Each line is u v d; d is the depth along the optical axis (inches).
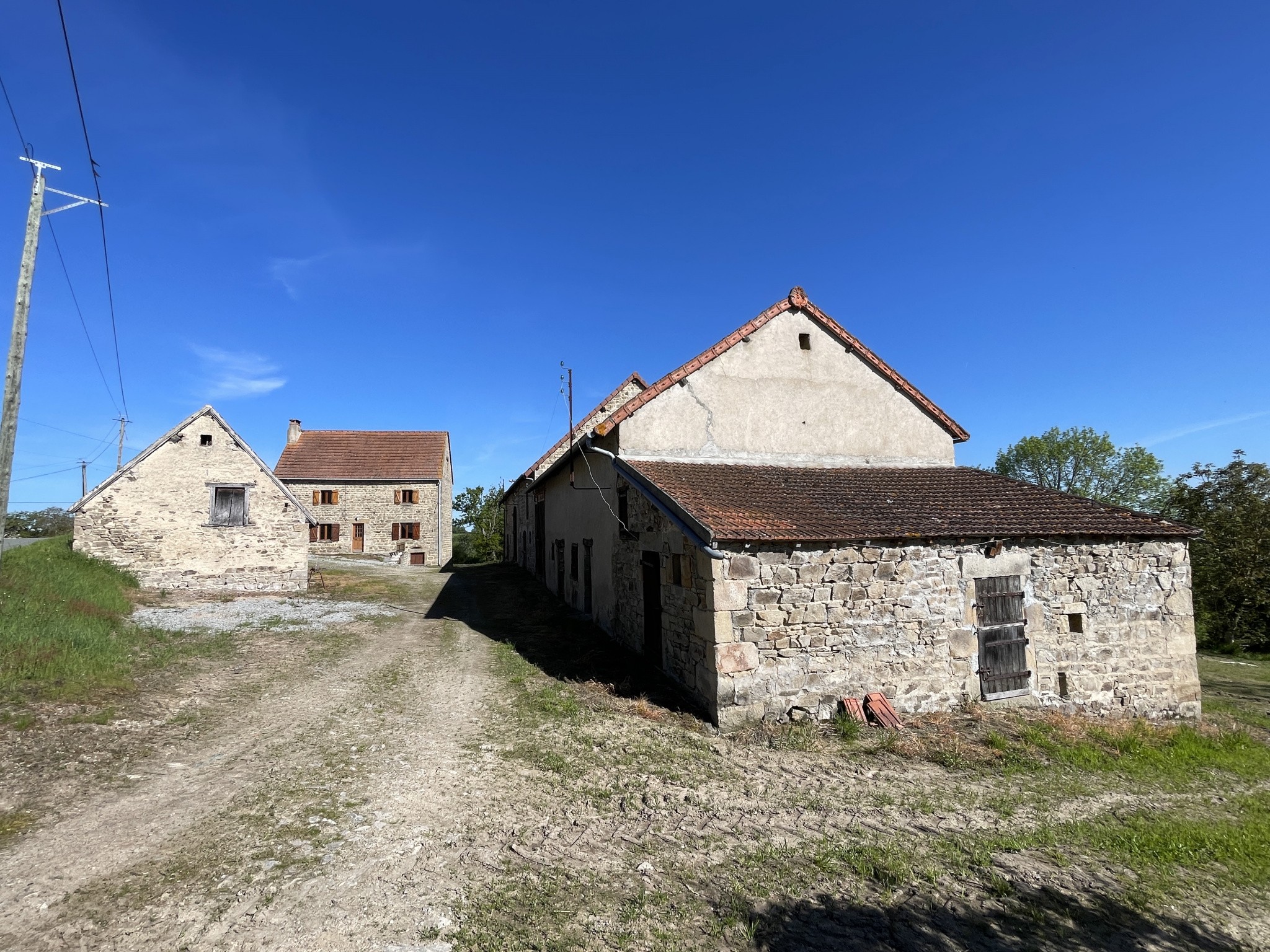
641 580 450.3
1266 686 567.2
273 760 257.4
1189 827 236.4
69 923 148.3
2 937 141.8
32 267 426.6
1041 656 383.6
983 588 376.2
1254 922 180.2
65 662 329.7
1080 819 241.6
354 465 1369.3
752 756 288.0
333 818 210.2
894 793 255.0
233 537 754.8
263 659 428.8
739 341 478.0
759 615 330.3
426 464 1387.8
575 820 219.1
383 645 502.0
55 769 230.2
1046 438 1636.3
